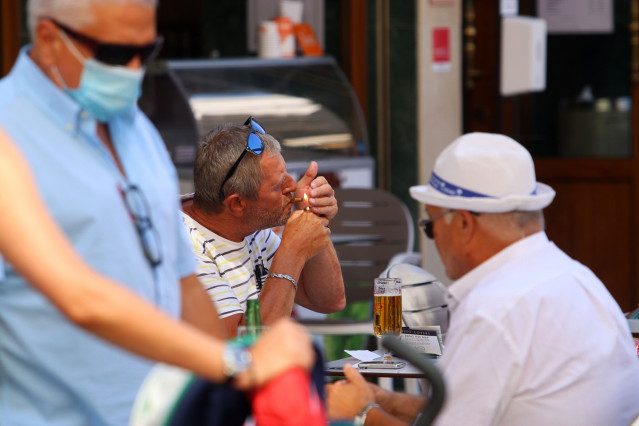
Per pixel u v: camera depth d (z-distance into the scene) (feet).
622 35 82.43
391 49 79.10
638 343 35.94
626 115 82.64
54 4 20.75
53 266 15.81
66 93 21.61
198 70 68.33
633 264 82.84
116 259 21.48
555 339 26.16
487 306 26.00
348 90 73.31
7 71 70.59
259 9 77.41
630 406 27.30
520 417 26.23
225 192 35.60
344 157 71.82
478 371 25.68
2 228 16.17
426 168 79.82
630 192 82.69
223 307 35.12
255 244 38.86
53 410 21.58
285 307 35.58
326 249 39.34
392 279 35.88
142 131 24.25
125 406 21.95
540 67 79.05
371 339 61.87
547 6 82.84
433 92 79.61
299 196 37.50
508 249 27.35
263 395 16.44
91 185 21.29
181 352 15.98
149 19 21.48
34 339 21.03
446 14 79.36
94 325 15.72
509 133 82.89
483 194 27.25
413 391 50.88
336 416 27.86
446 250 28.12
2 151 16.87
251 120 36.68
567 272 27.14
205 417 17.57
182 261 25.25
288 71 72.02
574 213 83.61
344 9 79.15
